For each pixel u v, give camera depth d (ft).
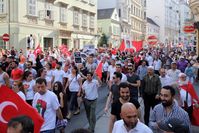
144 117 30.25
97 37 153.07
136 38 238.07
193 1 76.54
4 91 16.43
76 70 36.35
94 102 28.94
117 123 14.88
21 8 92.99
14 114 16.43
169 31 339.98
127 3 207.10
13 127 10.62
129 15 214.48
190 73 45.11
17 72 31.58
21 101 16.57
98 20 178.19
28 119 10.93
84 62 66.13
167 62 65.77
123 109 14.15
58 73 39.27
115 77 24.26
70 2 121.90
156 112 17.24
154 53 96.22
